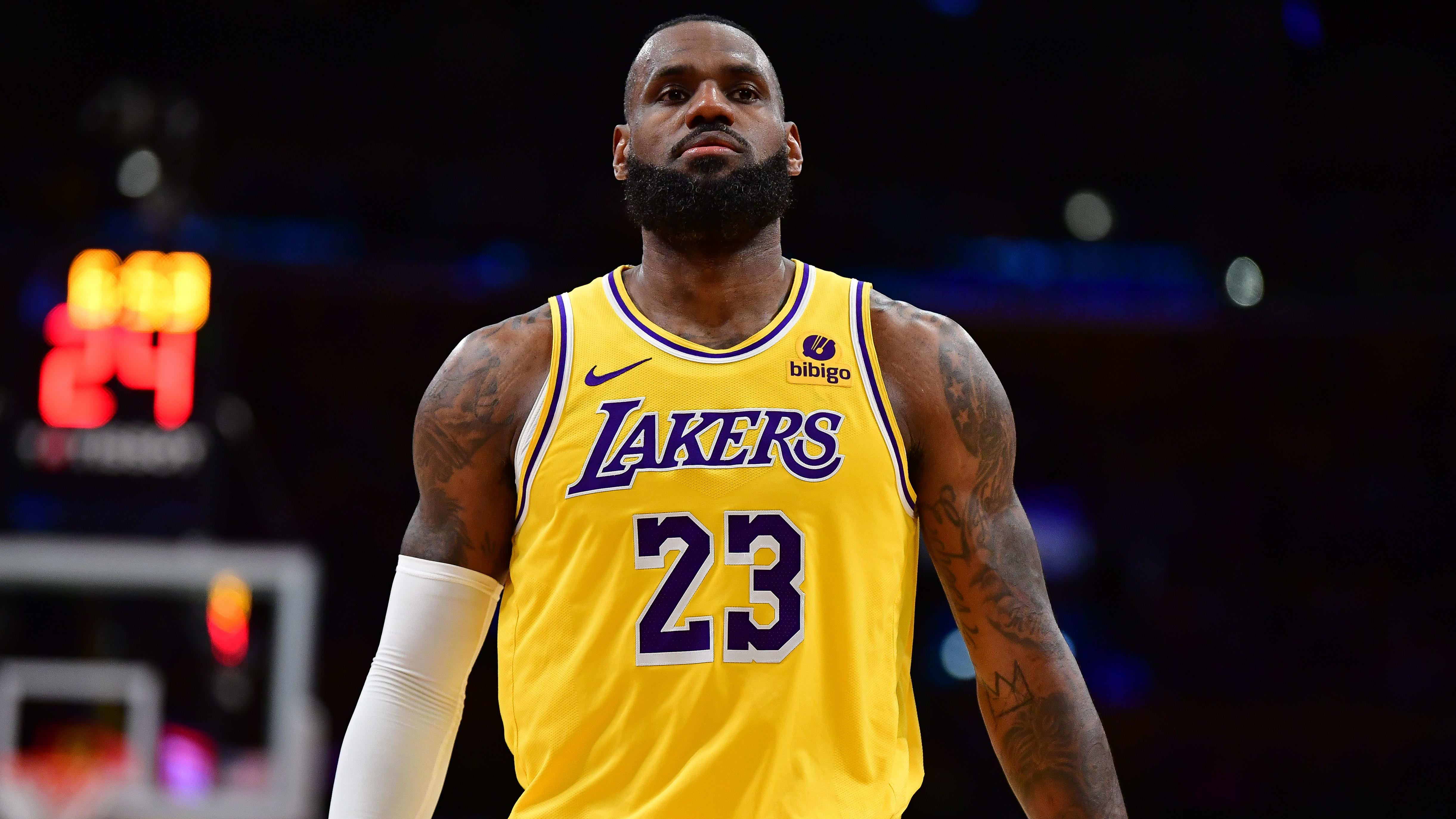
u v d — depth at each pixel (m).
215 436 12.74
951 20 19.86
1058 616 19.19
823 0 19.62
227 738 12.17
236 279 13.46
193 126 14.29
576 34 19.48
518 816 3.32
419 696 3.47
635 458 3.34
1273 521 19.45
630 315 3.53
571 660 3.29
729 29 3.73
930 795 17.55
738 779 3.17
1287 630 18.83
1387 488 19.42
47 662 13.13
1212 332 18.05
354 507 19.00
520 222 19.31
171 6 18.53
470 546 3.53
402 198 19.45
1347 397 19.31
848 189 20.48
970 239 20.17
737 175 3.51
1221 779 17.78
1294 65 19.91
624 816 3.19
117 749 11.97
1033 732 3.48
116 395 12.65
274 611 11.84
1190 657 18.61
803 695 3.22
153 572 11.77
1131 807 17.77
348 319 18.61
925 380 3.50
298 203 19.16
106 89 14.58
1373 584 19.17
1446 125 19.89
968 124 20.53
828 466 3.34
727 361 3.44
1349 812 17.52
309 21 19.03
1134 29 19.75
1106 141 20.58
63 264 12.85
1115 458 19.80
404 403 19.30
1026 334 19.16
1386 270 19.33
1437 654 18.58
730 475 3.31
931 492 3.52
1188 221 20.42
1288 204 20.12
